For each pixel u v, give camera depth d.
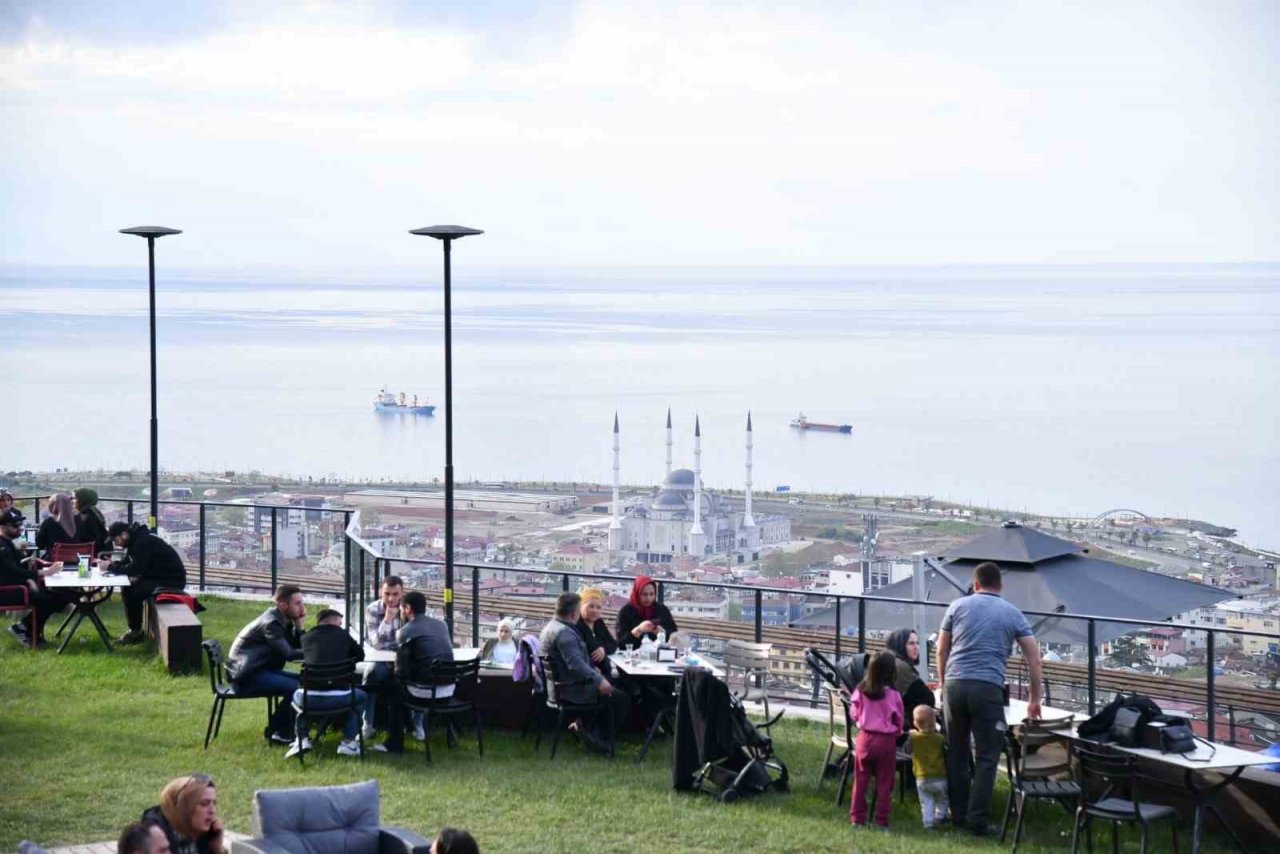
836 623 16.69
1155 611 16.62
